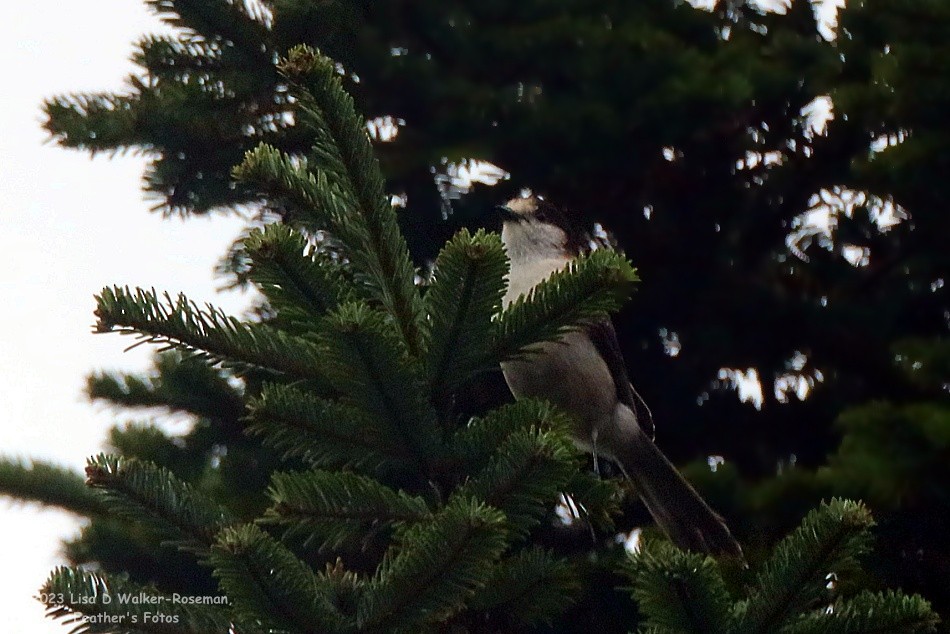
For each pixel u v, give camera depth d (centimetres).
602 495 597
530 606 520
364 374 475
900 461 890
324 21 944
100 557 875
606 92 1064
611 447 900
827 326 1074
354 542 851
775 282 1105
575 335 884
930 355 1010
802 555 465
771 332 1089
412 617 452
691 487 878
